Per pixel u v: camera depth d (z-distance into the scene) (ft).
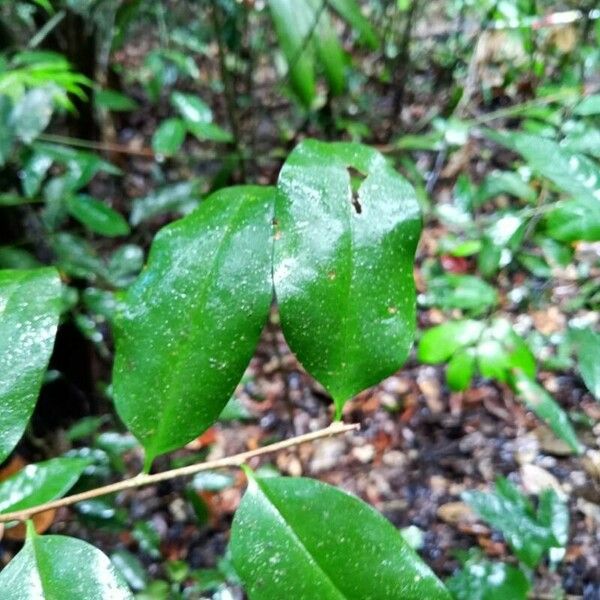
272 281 0.65
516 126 2.87
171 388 0.65
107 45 2.59
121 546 2.07
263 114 3.43
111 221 1.93
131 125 3.74
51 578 0.58
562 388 2.50
